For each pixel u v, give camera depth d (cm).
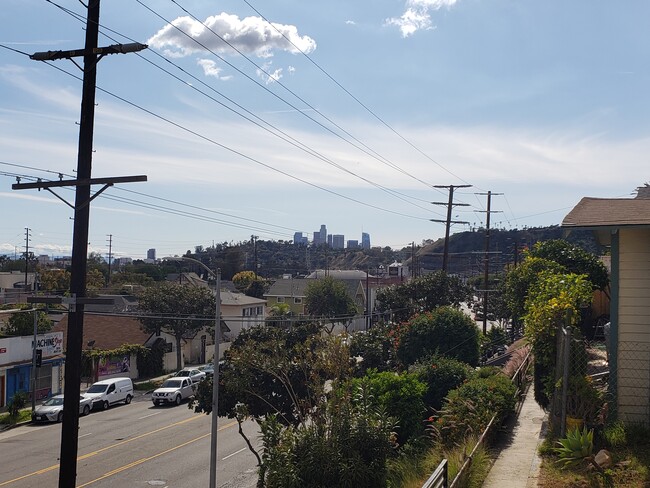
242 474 2319
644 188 2411
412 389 1803
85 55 1334
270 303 9200
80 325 1330
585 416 1142
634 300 1162
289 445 1330
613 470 974
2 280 10025
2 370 3766
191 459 2564
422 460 1354
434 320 3328
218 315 2000
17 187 1329
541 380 1409
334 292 7325
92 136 1344
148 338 5409
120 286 8931
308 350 1975
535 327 1313
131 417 3641
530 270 2992
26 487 2172
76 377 1321
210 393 2342
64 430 1311
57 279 9000
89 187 1341
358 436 1319
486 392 1505
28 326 3988
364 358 3369
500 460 1171
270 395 2245
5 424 3403
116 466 2455
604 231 1318
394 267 10269
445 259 4772
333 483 1273
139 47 1315
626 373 1159
